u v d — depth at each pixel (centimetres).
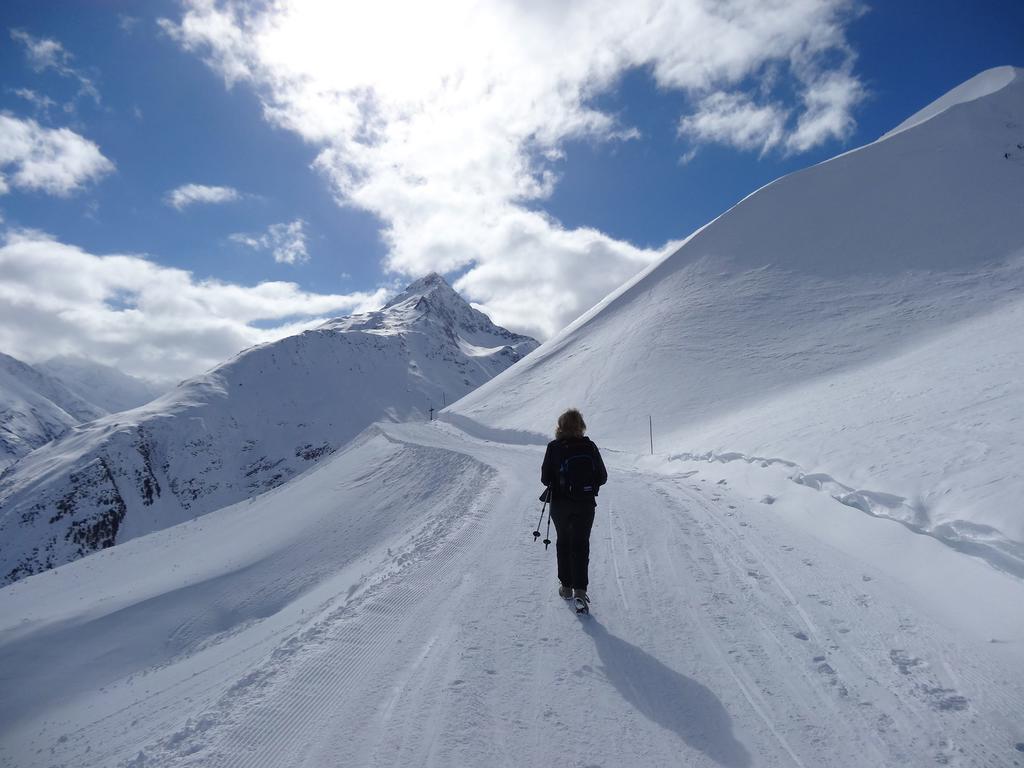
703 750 388
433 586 702
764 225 6869
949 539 744
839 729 412
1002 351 2006
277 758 376
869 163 7212
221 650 1592
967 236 5584
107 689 1905
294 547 2697
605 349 5812
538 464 2372
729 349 4822
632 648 537
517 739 397
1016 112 7475
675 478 1788
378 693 455
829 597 664
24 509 17112
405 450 3494
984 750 386
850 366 3897
